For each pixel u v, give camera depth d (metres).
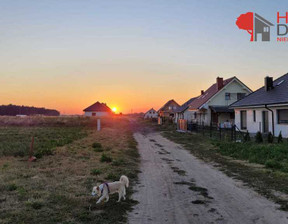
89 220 5.02
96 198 6.34
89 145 16.64
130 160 12.11
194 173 9.74
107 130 32.22
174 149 16.66
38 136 22.25
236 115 27.45
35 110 128.62
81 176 8.43
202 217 5.38
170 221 5.16
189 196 6.86
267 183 8.07
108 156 12.41
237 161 12.05
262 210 5.78
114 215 5.35
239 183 8.18
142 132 32.09
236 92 36.00
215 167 10.87
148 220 5.19
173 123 49.75
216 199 6.61
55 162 10.66
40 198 6.09
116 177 8.41
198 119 40.44
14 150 13.23
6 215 5.02
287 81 21.69
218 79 36.28
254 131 23.38
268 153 12.73
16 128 33.88
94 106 87.12
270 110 20.48
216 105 35.53
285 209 5.82
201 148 16.78
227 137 20.95
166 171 10.08
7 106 116.56
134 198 6.62
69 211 5.41
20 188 6.81
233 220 5.22
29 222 4.78
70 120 47.38
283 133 19.09
